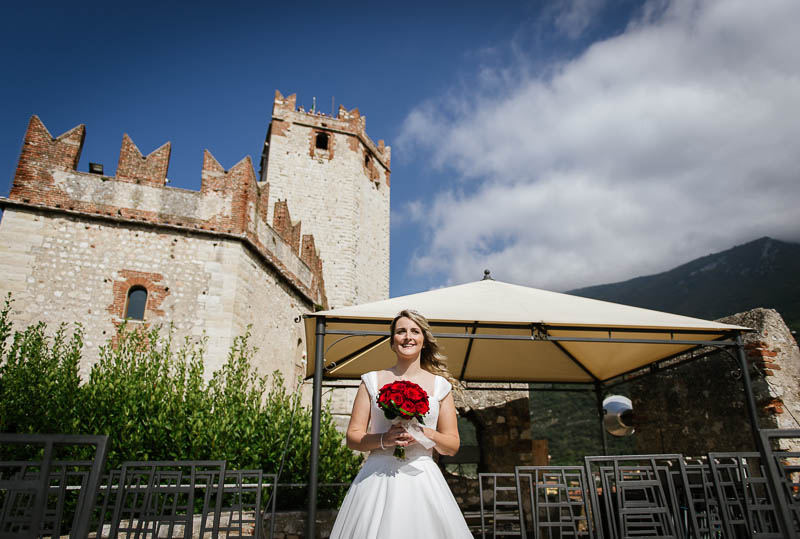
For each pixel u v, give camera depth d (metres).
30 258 11.56
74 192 12.30
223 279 13.09
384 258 29.42
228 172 14.02
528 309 5.93
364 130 29.44
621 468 4.55
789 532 2.56
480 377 10.01
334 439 8.87
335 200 26.52
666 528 4.34
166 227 12.89
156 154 13.44
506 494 11.56
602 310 6.15
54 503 6.44
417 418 2.54
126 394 7.75
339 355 7.62
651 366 8.23
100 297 11.89
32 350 8.05
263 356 14.49
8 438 2.41
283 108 27.23
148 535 6.02
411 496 2.48
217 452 7.62
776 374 7.39
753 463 6.93
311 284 18.91
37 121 12.44
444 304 6.03
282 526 6.73
